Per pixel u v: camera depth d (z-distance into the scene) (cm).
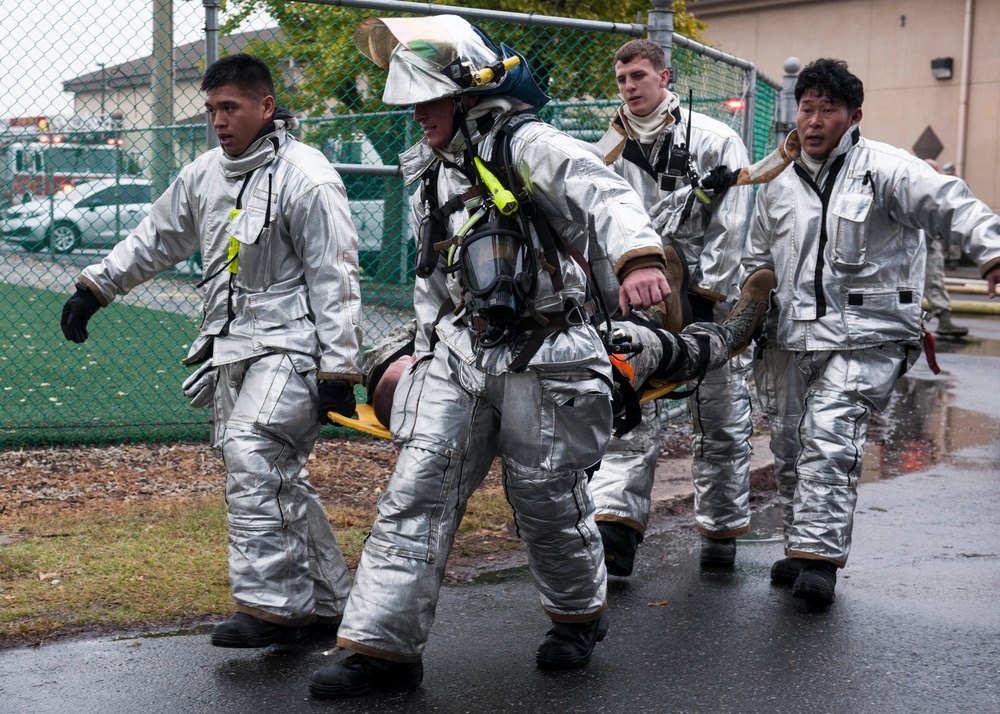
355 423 372
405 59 335
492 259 328
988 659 385
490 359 342
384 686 353
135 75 711
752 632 412
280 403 372
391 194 824
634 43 482
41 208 1048
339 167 636
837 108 445
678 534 551
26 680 349
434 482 344
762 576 485
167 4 642
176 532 490
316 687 342
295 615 375
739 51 2761
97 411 701
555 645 373
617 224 315
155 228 401
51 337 1030
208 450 638
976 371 1129
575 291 342
